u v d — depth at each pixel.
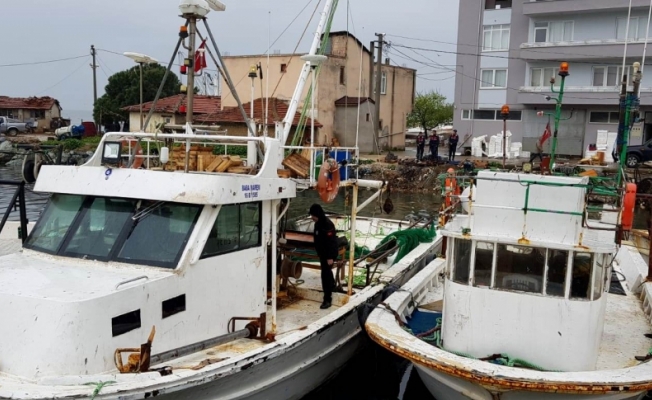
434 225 12.41
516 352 5.98
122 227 5.74
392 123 36.62
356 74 33.50
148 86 43.59
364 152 33.78
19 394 4.24
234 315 6.10
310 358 6.63
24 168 6.60
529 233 5.92
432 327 7.38
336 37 32.41
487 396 5.70
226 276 5.95
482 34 33.06
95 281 5.10
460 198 7.03
